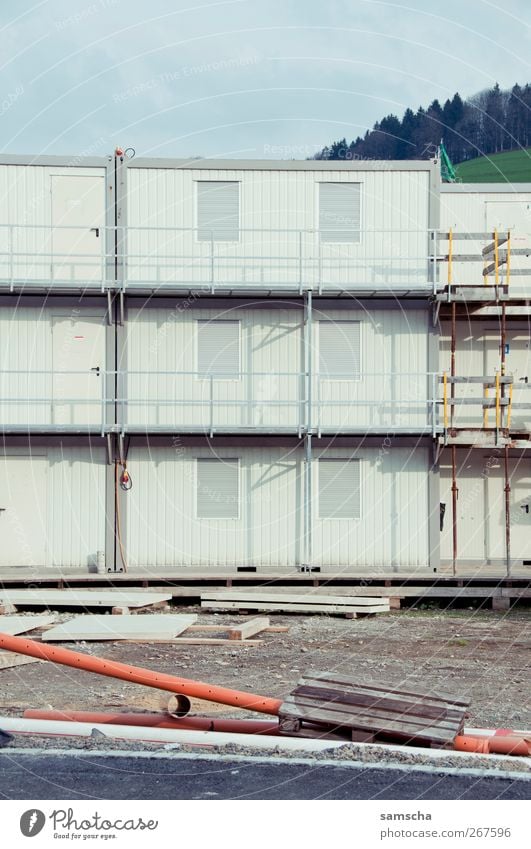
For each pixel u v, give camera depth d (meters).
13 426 21.73
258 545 22.17
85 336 22.08
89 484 22.12
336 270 22.02
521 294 22.89
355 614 18.88
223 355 22.22
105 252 21.92
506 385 22.50
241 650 15.20
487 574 21.17
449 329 23.25
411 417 22.23
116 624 16.55
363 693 9.01
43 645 9.52
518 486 23.16
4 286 21.53
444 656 14.73
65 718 9.49
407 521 22.25
